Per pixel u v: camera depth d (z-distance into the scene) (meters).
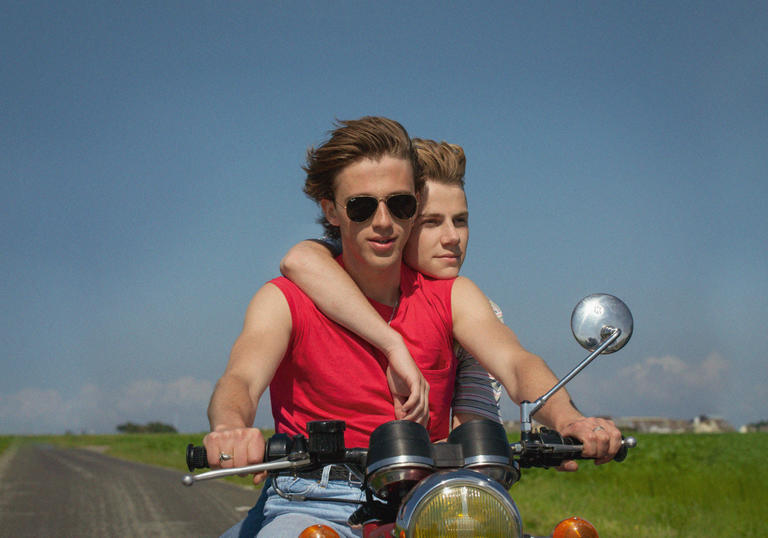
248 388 2.13
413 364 2.30
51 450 47.47
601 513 9.69
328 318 2.38
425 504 1.48
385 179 2.37
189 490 14.27
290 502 2.09
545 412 2.15
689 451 20.89
